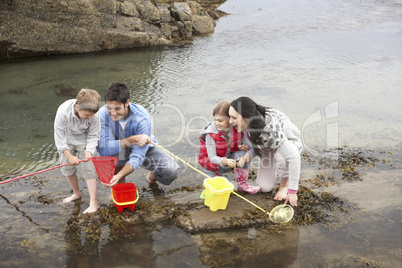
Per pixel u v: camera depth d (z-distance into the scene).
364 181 4.03
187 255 2.87
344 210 3.50
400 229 3.21
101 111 3.57
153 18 10.58
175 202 3.61
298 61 8.66
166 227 3.24
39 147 4.70
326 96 6.54
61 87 6.84
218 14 14.39
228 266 2.75
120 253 2.88
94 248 2.93
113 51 9.64
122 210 3.42
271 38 10.92
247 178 4.07
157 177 3.86
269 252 2.92
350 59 8.84
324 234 3.16
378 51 9.52
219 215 3.36
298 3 17.73
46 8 8.72
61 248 2.93
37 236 3.06
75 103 3.21
